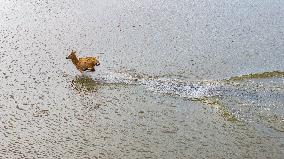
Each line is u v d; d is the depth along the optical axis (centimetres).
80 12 2247
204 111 1339
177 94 1433
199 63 1633
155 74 1559
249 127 1252
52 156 1174
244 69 1574
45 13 2241
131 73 1574
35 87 1523
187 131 1253
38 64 1680
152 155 1157
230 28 1977
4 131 1298
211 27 1995
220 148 1173
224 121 1286
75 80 1551
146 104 1391
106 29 2011
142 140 1223
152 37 1900
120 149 1188
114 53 1745
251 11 2183
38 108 1405
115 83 1516
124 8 2289
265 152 1148
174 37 1894
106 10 2269
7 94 1488
